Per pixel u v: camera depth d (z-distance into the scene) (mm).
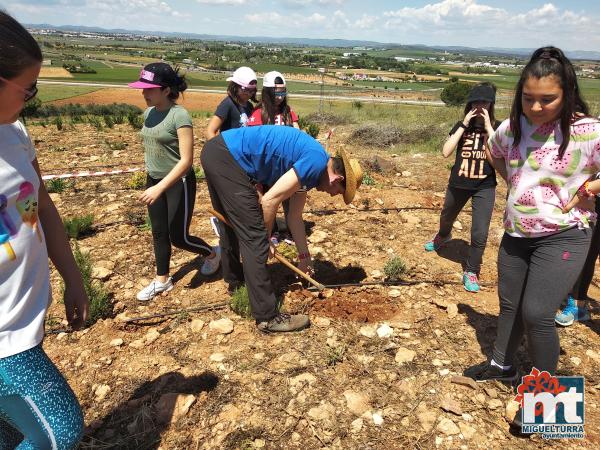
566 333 3270
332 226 5047
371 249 4531
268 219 2971
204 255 3840
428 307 3545
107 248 4453
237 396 2625
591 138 2025
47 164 7516
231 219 3039
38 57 1315
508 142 2316
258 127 2965
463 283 3924
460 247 4688
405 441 2344
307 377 2754
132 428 2457
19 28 1278
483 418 2480
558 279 2217
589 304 3672
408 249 4578
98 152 8430
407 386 2697
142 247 4473
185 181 3416
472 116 3730
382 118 15000
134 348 3068
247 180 2967
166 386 2721
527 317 2318
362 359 2930
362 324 3316
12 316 1422
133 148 8820
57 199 5855
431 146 9984
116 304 3568
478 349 3059
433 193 6332
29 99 1381
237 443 2342
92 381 2793
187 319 3367
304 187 2953
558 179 2152
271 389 2672
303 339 3123
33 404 1482
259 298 3104
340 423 2445
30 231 1458
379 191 6289
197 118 13719
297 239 3637
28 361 1466
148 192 3236
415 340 3133
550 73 1940
